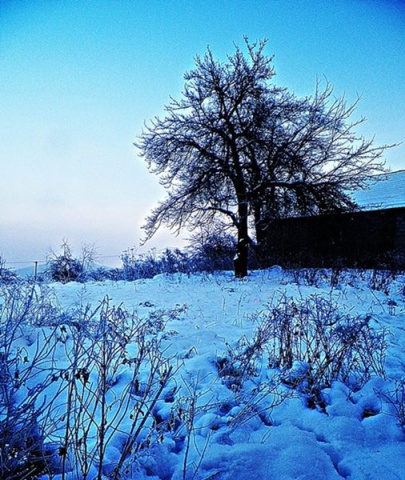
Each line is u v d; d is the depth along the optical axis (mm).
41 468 2098
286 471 2154
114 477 1956
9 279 5762
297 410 2994
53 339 3918
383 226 18578
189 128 15273
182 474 2176
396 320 6352
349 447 2488
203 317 6590
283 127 15555
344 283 10727
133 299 8781
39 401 2799
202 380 3518
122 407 2961
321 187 14250
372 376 3654
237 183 15094
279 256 19172
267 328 4410
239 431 2633
